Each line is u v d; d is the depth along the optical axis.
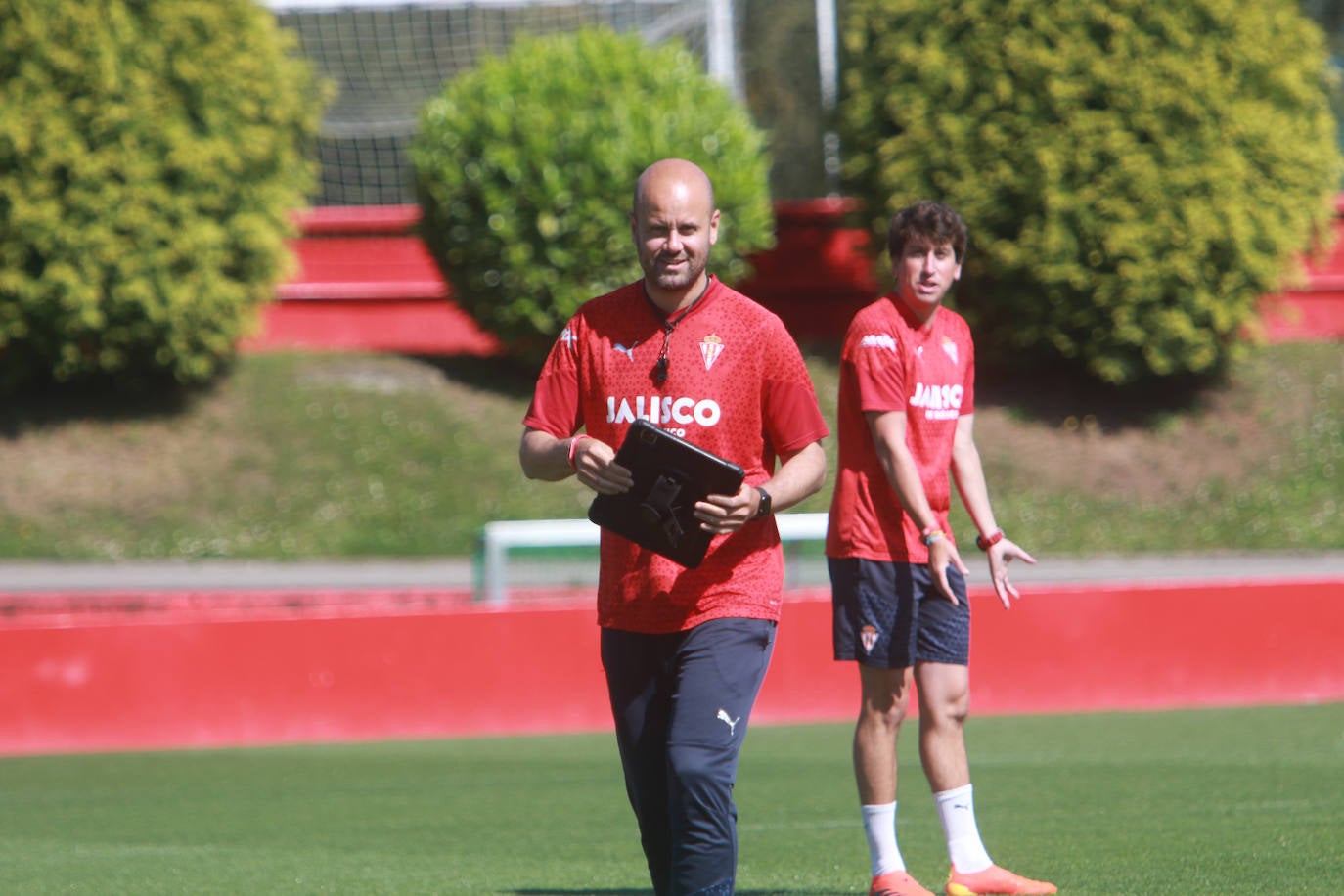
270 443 71.69
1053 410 77.19
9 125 67.75
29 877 18.83
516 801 26.64
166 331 71.31
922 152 76.94
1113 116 74.06
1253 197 74.75
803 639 39.75
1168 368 75.31
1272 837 19.66
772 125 162.88
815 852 19.98
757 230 76.88
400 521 66.75
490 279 74.94
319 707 37.19
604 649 13.33
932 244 15.59
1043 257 74.38
